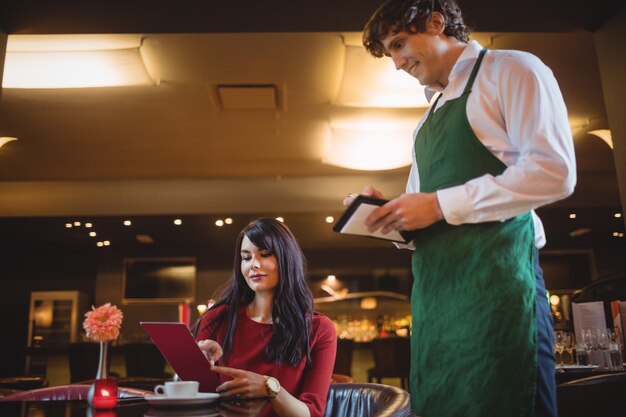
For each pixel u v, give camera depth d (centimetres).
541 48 404
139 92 467
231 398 136
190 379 146
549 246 898
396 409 142
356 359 721
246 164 666
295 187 735
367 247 925
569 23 332
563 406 222
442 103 132
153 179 743
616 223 774
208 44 395
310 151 617
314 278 929
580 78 450
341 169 689
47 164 658
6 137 567
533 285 112
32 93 466
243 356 171
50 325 925
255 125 540
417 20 129
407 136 561
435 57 132
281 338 170
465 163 121
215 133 561
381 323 882
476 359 109
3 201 736
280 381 167
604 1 322
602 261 891
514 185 108
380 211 117
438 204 114
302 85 455
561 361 325
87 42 392
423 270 122
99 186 742
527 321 108
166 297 922
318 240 879
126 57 411
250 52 406
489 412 106
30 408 136
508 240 113
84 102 485
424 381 117
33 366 919
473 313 111
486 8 329
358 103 486
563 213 720
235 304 179
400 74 431
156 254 934
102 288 929
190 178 738
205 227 796
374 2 327
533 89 114
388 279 924
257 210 729
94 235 839
